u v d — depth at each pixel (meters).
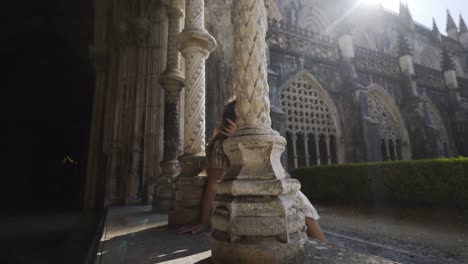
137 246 2.23
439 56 32.75
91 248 2.56
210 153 3.07
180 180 3.40
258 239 1.49
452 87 23.58
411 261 3.61
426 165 7.75
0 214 14.76
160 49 8.45
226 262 1.52
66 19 17.38
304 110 15.05
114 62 10.73
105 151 10.12
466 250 4.12
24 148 22.09
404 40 20.70
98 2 13.45
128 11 9.17
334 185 10.48
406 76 19.94
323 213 8.45
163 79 5.33
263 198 1.56
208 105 9.51
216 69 9.74
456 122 22.86
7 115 21.05
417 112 18.94
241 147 1.70
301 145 15.75
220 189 1.72
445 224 6.10
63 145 24.36
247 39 1.89
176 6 5.56
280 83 14.19
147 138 7.82
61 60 20.22
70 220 12.11
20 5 16.17
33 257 6.29
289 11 22.02
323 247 1.89
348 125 15.98
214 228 1.70
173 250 2.08
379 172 8.99
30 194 21.80
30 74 20.48
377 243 4.59
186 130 3.71
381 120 18.64
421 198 7.78
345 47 16.91
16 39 18.08
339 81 16.70
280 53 14.80
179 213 3.28
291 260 1.47
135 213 4.99
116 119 8.95
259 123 1.78
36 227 10.12
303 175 12.12
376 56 19.41
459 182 6.98
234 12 2.02
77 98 23.16
